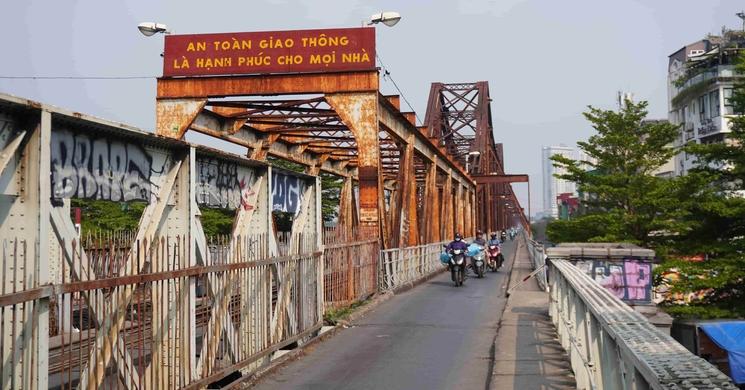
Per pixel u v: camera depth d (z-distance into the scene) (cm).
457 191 4922
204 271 629
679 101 5347
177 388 577
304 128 2403
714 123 4738
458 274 2078
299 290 954
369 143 1767
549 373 766
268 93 1823
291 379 771
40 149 426
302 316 957
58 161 464
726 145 2589
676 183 2692
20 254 422
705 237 2664
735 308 2361
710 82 4762
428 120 6675
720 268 2381
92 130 504
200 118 2008
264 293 795
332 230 1324
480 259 2425
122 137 543
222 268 669
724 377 237
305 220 1035
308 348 963
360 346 995
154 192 593
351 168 3712
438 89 7131
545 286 1741
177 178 633
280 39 1828
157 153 599
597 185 2973
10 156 410
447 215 4016
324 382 757
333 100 1798
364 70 1788
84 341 554
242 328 721
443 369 832
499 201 10569
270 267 823
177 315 580
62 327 434
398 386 740
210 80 1847
